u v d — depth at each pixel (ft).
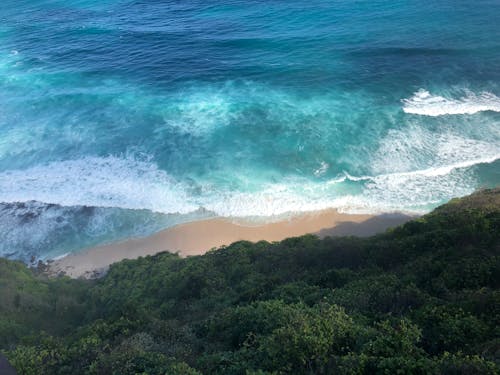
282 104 144.05
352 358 37.99
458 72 150.92
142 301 77.51
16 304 81.20
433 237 72.18
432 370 35.27
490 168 112.78
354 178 114.52
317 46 175.22
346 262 76.38
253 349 45.50
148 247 103.24
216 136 132.77
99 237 106.52
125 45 189.16
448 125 128.06
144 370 43.47
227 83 157.89
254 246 92.89
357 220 103.96
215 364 44.29
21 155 128.88
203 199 113.19
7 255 102.83
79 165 124.67
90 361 48.39
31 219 110.32
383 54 165.37
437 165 115.24
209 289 76.74
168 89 156.87
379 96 143.43
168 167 122.93
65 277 95.66
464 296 50.57
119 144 131.85
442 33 174.81
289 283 68.13
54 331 74.13
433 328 44.06
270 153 124.98
